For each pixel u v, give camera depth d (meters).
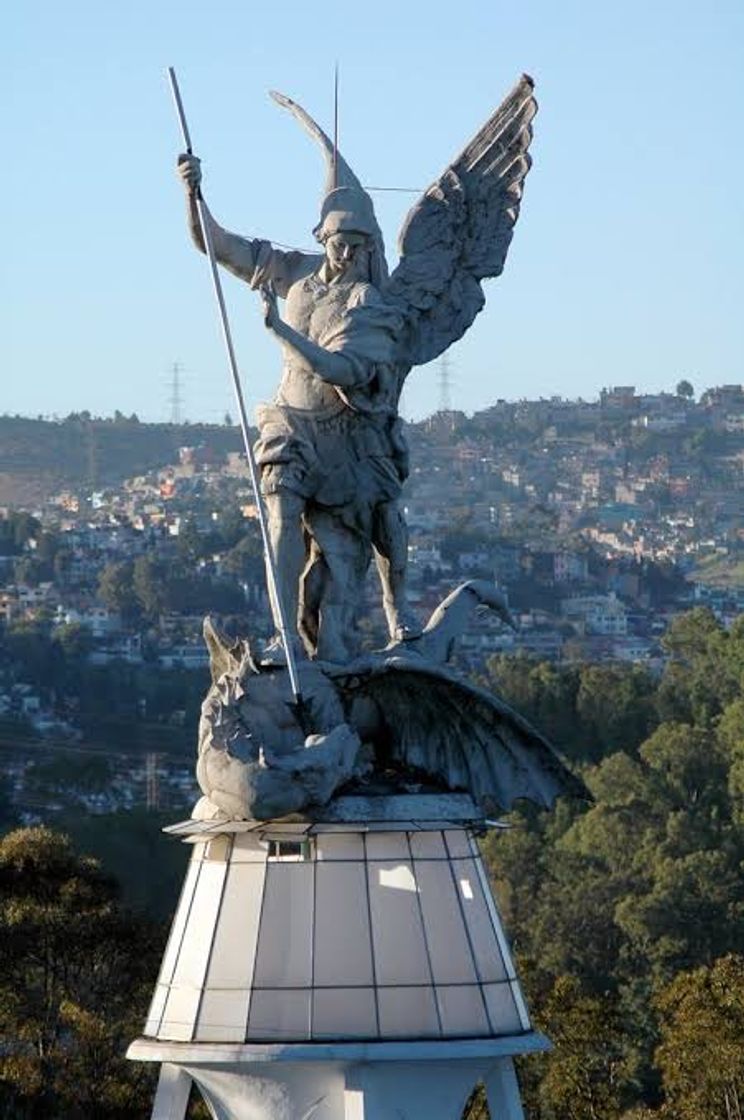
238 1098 44.44
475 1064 44.62
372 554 47.28
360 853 44.72
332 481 45.84
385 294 46.78
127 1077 106.88
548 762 46.41
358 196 46.66
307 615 46.19
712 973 120.38
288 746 44.72
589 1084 118.25
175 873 194.00
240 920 44.62
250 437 45.91
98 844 195.00
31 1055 108.69
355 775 45.41
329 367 45.22
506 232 47.50
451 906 44.94
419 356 46.97
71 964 114.31
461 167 47.56
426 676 45.41
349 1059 43.66
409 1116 44.19
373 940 44.44
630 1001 187.12
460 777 46.12
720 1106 114.88
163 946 116.19
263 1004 44.22
